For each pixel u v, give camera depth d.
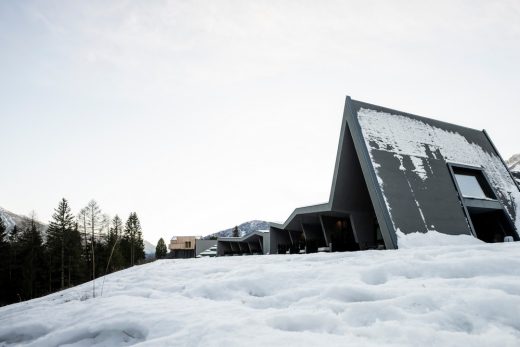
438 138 18.28
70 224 45.03
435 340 2.76
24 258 38.75
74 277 41.19
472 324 3.16
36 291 37.75
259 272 6.73
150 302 5.15
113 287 7.83
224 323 3.38
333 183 16.33
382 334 2.97
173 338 3.15
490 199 17.38
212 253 47.84
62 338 3.93
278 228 26.98
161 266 12.38
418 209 14.09
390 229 12.78
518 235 16.98
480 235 19.08
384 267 5.68
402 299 3.84
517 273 4.68
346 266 6.20
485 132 22.03
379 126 16.14
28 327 4.55
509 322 3.12
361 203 17.48
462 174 17.81
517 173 22.42
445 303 3.61
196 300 5.18
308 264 7.35
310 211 18.28
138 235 75.06
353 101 16.25
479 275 4.87
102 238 52.81
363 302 3.84
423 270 5.39
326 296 4.42
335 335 2.96
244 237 35.84
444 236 13.71
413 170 15.36
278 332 3.07
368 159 14.43
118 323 3.99
